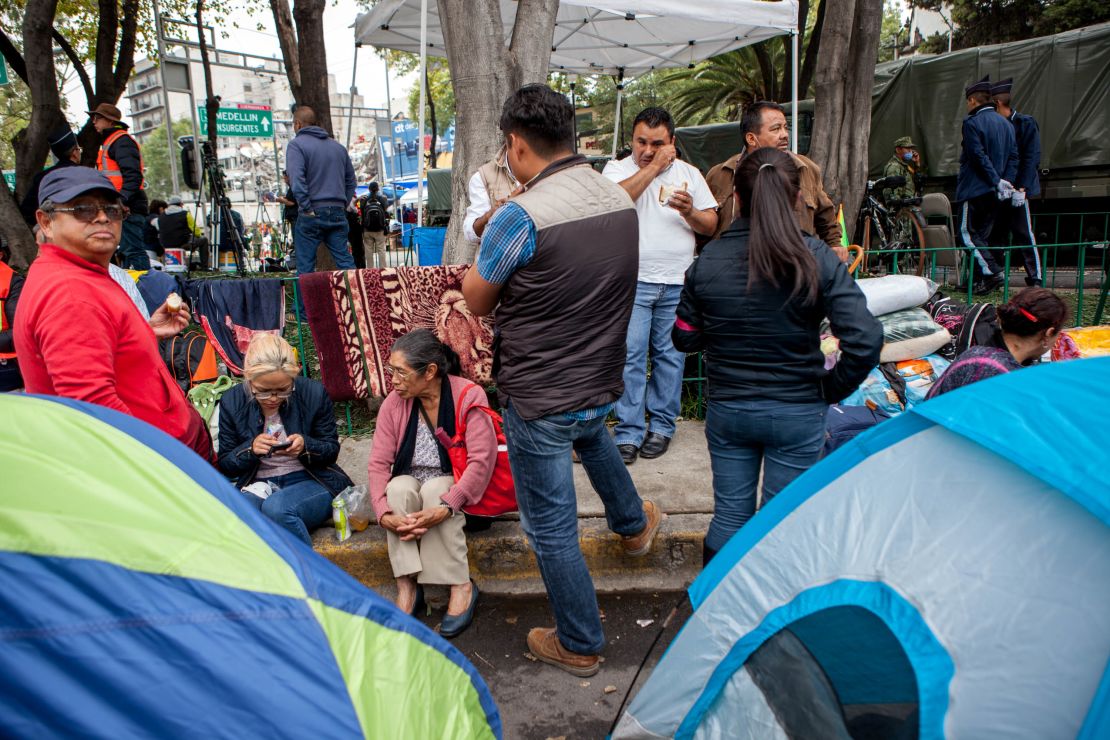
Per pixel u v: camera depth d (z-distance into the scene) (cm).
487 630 317
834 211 383
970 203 733
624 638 308
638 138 380
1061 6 1708
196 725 135
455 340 445
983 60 956
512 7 785
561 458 252
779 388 252
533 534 261
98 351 241
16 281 404
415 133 2933
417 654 176
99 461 157
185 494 160
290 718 143
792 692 165
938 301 479
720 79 1962
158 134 5728
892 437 174
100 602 136
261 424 334
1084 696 123
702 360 482
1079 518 135
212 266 1294
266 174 3117
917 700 140
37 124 938
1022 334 307
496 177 392
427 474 322
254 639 147
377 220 1173
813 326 249
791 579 173
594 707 270
